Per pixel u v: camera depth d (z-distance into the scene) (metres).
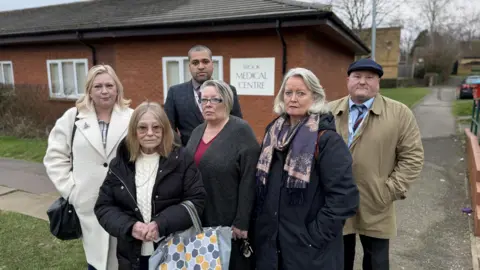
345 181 1.87
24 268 3.03
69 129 2.42
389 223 2.40
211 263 2.01
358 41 9.95
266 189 2.04
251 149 2.25
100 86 2.35
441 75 40.06
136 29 8.05
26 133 9.31
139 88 8.77
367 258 2.50
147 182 2.07
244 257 2.31
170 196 2.06
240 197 2.20
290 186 1.89
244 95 7.49
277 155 2.02
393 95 24.19
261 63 7.21
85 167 2.36
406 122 2.32
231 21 6.86
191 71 3.09
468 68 45.16
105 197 2.08
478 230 3.65
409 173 2.31
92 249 2.41
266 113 7.30
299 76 1.99
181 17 7.98
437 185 5.35
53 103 10.70
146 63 8.57
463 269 3.09
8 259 3.18
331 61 9.27
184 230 2.05
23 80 11.50
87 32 8.90
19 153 7.75
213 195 2.25
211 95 2.25
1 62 11.88
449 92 28.27
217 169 2.22
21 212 4.34
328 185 1.89
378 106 2.35
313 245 1.92
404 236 3.74
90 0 12.90
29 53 11.16
